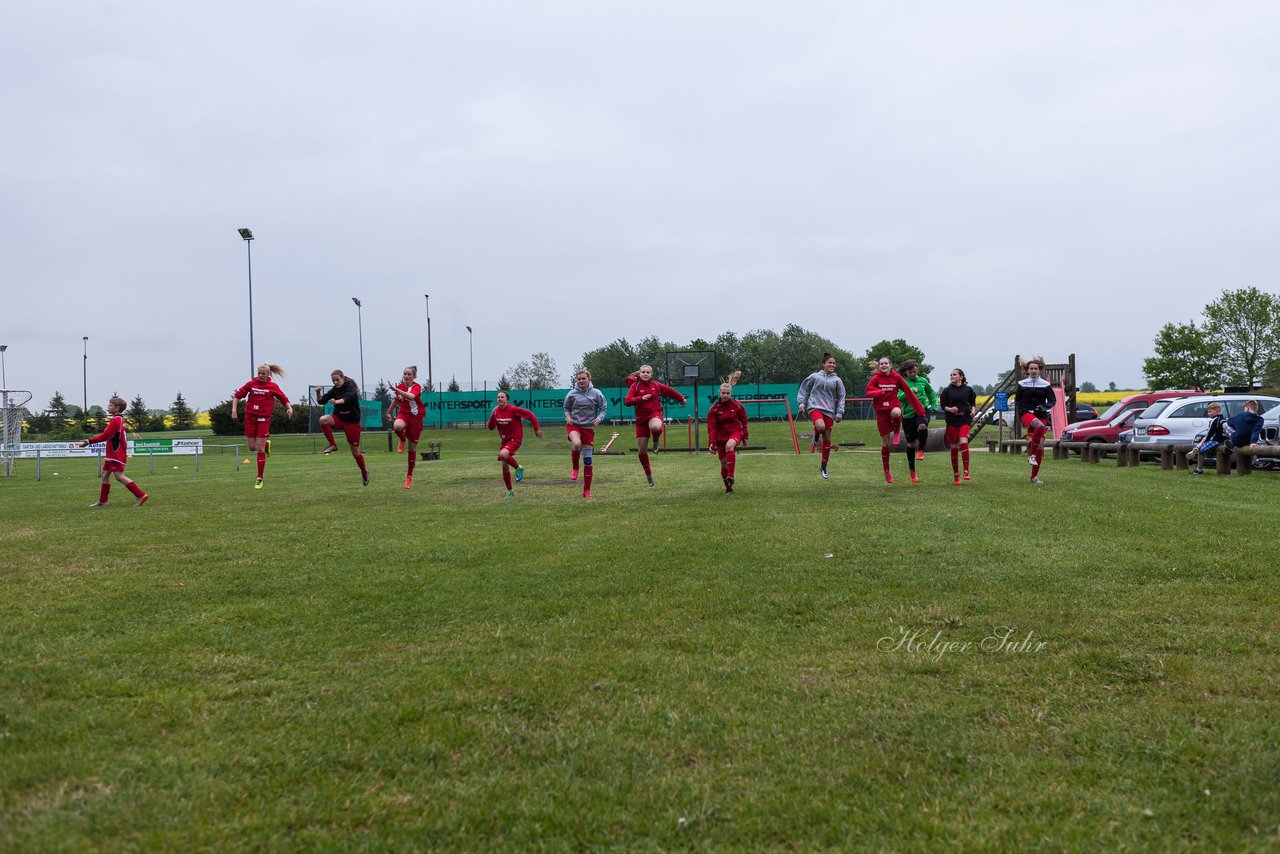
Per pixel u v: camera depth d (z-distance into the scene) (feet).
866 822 8.98
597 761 10.50
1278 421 54.54
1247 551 22.35
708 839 8.70
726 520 30.27
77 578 21.42
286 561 23.56
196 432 220.64
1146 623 16.11
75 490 54.13
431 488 47.67
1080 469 55.26
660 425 43.34
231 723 11.69
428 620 17.22
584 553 24.21
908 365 63.87
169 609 18.21
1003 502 34.19
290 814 9.18
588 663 14.29
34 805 9.27
